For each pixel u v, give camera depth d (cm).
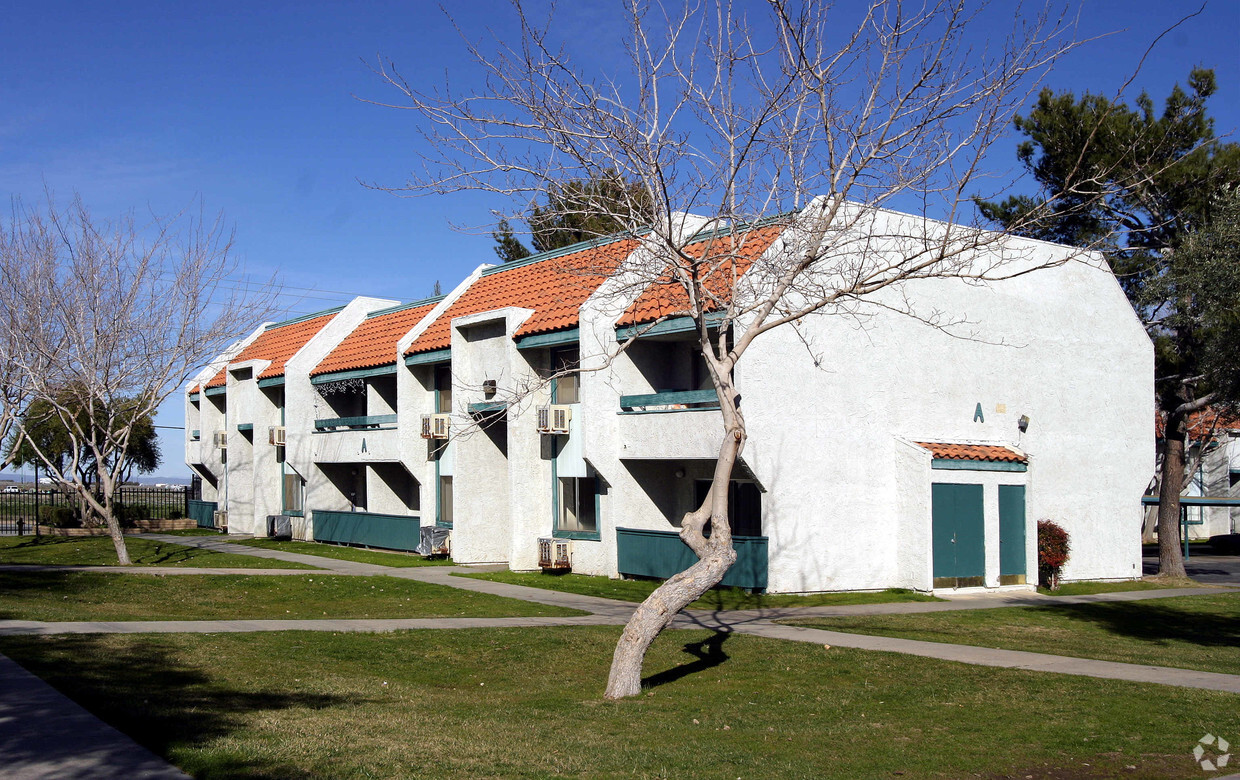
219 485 3988
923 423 2184
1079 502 2462
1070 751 880
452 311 2780
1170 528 2652
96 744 780
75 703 917
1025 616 1833
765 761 835
